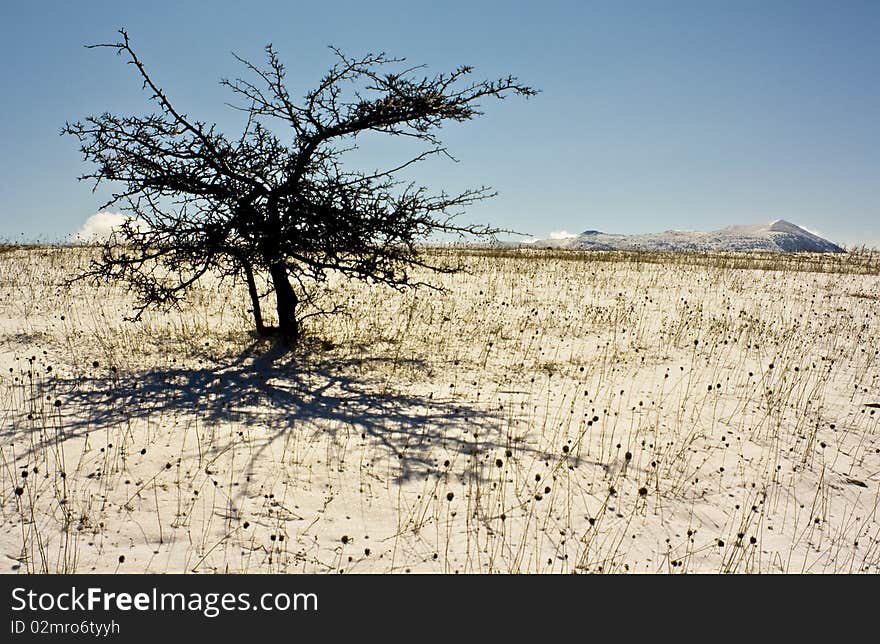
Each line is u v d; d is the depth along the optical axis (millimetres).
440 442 6965
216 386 8609
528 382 9352
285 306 10633
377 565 4762
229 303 13906
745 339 12430
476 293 16094
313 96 9570
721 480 6477
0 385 8312
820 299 17500
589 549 5105
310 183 9781
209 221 9664
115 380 8469
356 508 5547
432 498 5750
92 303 13617
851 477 6719
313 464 6301
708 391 8875
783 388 9469
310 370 9461
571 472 6398
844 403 8953
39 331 11234
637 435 7430
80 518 5203
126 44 8898
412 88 9516
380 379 9188
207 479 5906
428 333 11922
